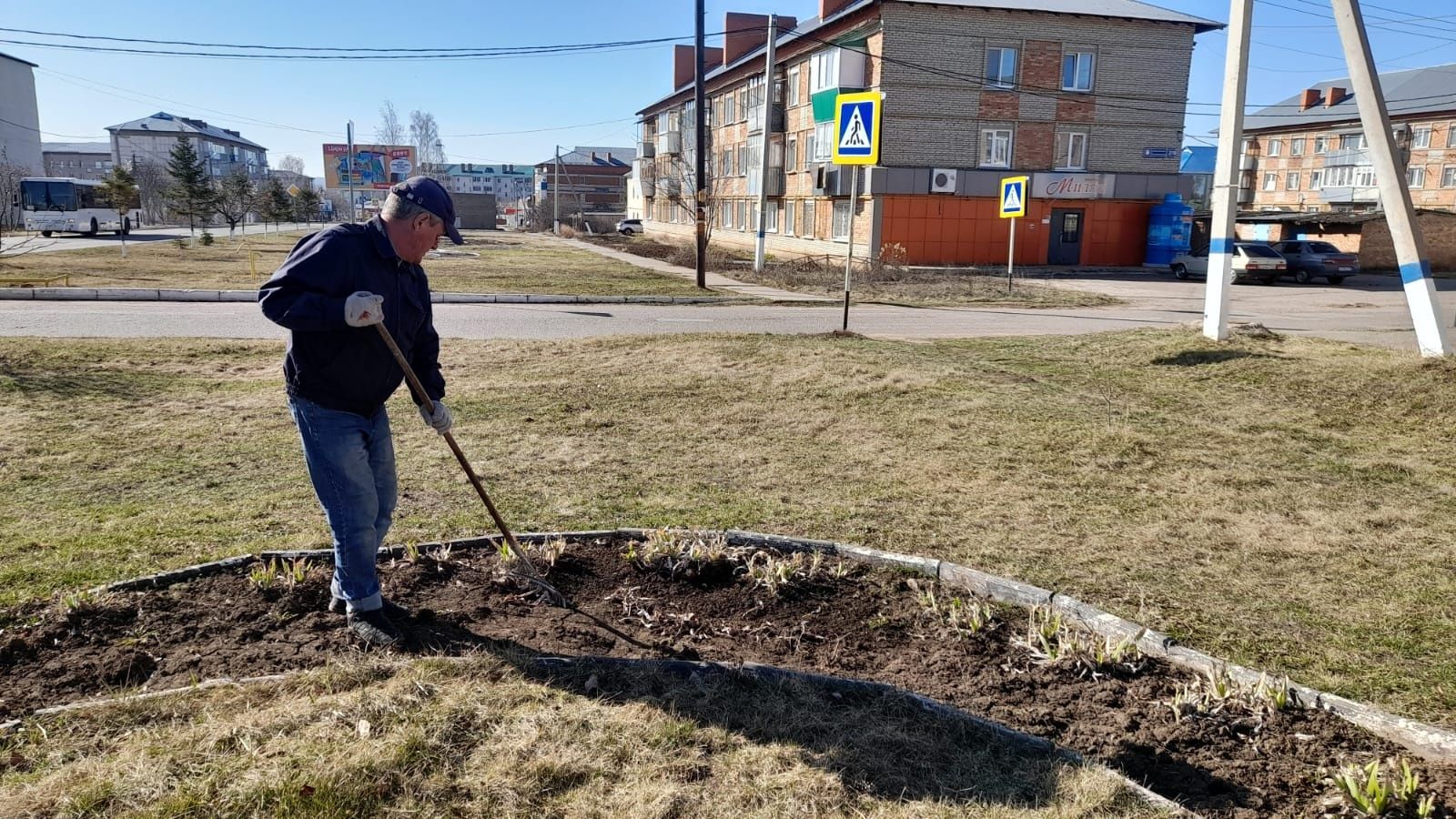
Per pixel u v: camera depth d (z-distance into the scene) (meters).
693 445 6.97
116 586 3.69
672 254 34.34
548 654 3.25
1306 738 2.84
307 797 2.32
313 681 2.94
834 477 6.10
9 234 41.41
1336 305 21.86
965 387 8.66
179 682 3.02
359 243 3.23
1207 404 8.43
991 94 34.28
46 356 9.73
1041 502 5.55
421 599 3.74
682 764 2.57
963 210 34.69
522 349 11.19
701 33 20.52
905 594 3.99
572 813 2.34
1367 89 9.54
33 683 2.99
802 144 39.97
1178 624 3.78
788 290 22.64
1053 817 2.39
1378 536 5.00
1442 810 2.47
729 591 3.96
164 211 69.44
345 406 3.32
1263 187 69.38
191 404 8.08
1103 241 36.53
